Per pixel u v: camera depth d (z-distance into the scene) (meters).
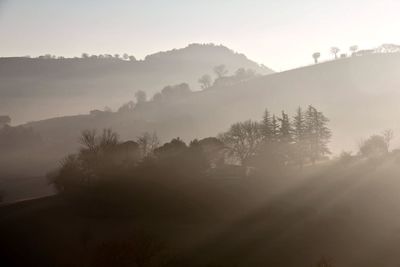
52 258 55.16
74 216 72.38
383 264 52.56
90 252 54.38
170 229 65.69
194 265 51.94
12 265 53.81
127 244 46.22
